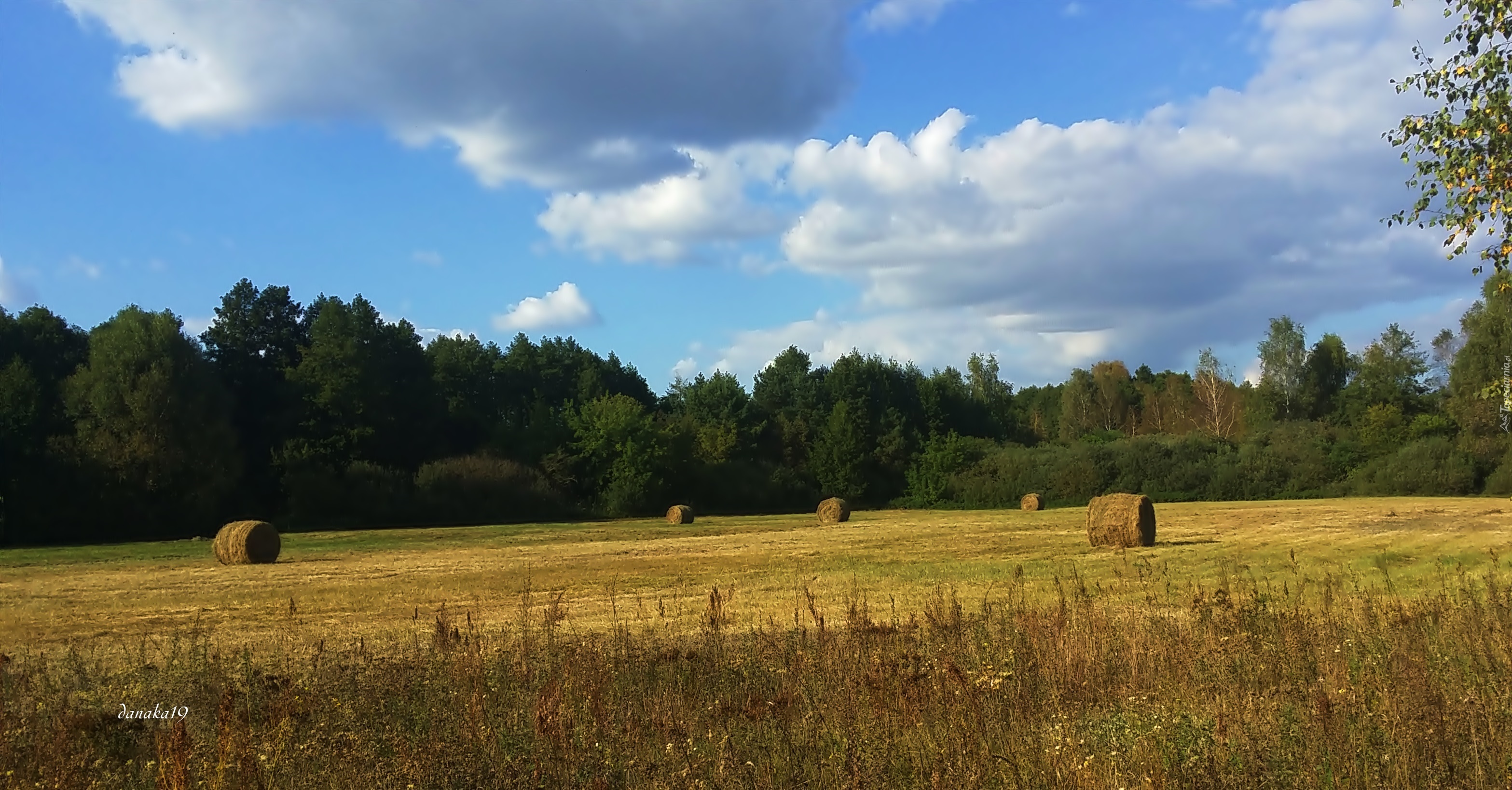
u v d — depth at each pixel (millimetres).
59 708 6719
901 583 19344
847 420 78938
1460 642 7922
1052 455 71125
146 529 50219
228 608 17766
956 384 98062
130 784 5805
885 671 7004
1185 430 95562
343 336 62812
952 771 5211
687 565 26125
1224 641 7828
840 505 51312
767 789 5250
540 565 27391
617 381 94750
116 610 17719
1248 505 54406
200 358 55344
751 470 76062
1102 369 113000
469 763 5680
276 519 54938
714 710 6805
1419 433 63781
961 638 8344
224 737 5652
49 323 58812
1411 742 5277
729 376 87125
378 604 18172
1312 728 5605
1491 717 5621
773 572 23328
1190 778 5000
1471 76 8195
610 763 5676
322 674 8156
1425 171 8664
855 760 5238
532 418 74562
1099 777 5098
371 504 56438
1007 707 6555
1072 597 13688
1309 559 22891
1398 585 15242
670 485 69750
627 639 9062
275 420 60094
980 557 26578
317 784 5621
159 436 50594
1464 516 40000
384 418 63500
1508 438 57656
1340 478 63281
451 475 60562
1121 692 6855
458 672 7656
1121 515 29484
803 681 7188
